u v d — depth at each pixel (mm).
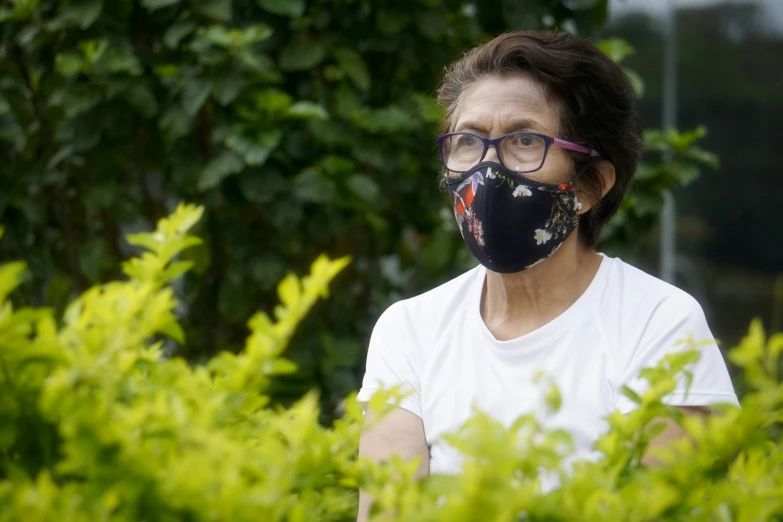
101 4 4566
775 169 7781
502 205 2895
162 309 2184
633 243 5176
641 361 2711
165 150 4941
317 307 5090
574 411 2707
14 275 1930
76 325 2178
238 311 4824
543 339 2818
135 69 4570
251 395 2225
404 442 2895
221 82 4457
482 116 2936
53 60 4926
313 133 4605
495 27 5273
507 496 1580
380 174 4996
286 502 1803
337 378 4746
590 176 3004
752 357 2086
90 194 4762
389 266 5691
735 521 1822
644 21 7855
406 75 5152
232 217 4836
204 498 1661
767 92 7797
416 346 3031
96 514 1667
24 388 1897
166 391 2025
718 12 7828
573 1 5176
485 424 1654
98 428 1730
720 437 1841
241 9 4820
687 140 5059
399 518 1724
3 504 1681
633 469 1928
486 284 3098
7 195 4773
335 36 4816
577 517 1672
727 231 7906
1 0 4914
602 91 2953
